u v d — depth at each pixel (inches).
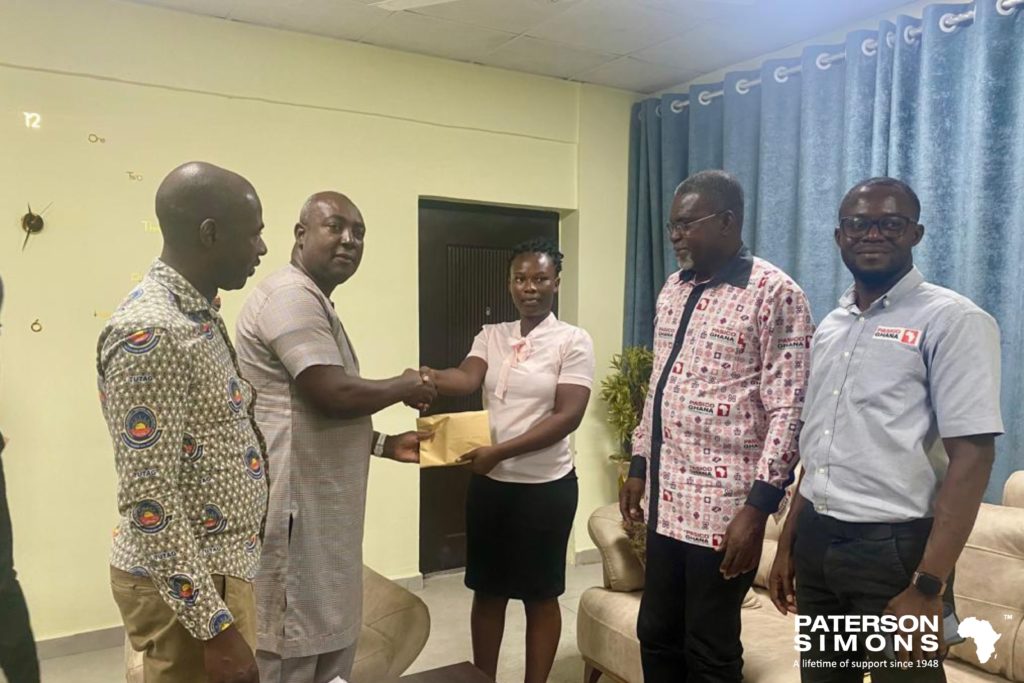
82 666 101.7
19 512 102.1
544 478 81.5
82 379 105.8
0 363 100.4
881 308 56.1
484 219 144.6
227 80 114.2
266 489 50.6
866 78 112.1
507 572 82.0
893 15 112.0
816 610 58.4
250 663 43.9
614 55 131.3
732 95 133.8
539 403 82.0
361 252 65.6
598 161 149.9
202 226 46.3
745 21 116.2
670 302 72.4
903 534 52.7
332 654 62.0
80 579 106.3
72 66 103.3
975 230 97.6
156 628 46.1
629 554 93.1
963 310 51.7
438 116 132.4
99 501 107.4
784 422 60.7
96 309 106.5
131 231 108.6
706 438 64.9
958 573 75.8
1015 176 94.7
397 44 125.3
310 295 60.1
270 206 118.6
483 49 127.9
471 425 77.0
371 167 126.8
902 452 52.8
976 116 97.3
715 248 65.5
